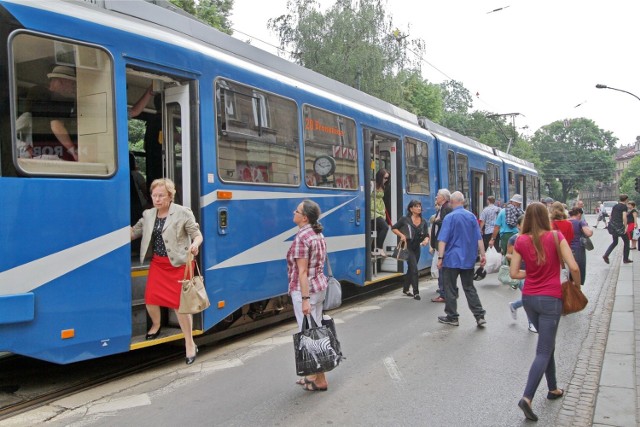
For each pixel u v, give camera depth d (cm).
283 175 727
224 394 501
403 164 1115
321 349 481
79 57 489
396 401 489
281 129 728
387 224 1095
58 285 466
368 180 963
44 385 520
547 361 460
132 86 633
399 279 1258
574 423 449
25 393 498
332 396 499
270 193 696
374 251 1045
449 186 1406
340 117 883
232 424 435
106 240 498
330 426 434
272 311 773
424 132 1248
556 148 9244
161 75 566
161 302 545
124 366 584
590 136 9106
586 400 502
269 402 483
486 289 1112
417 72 3234
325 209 825
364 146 959
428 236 1026
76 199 479
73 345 475
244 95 662
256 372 566
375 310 894
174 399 487
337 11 3072
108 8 538
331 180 846
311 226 507
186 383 531
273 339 709
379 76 3009
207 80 603
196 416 449
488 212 1359
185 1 2209
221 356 628
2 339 436
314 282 499
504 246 1129
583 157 9081
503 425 443
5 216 437
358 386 527
